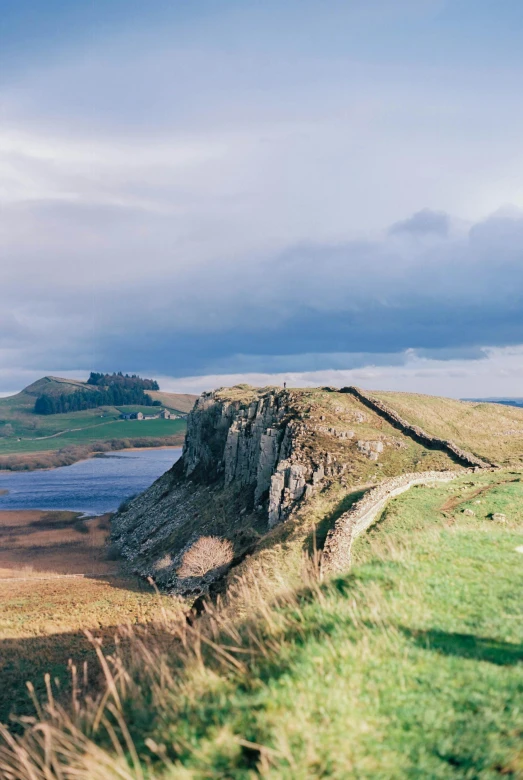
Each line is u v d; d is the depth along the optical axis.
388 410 94.00
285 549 39.66
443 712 7.74
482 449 81.75
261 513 78.88
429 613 11.09
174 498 119.81
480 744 7.00
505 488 47.03
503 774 6.48
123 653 14.42
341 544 33.94
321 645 9.62
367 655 9.12
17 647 39.12
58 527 132.50
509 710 7.63
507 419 100.94
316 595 12.57
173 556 80.94
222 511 91.50
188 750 7.48
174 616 17.03
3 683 30.95
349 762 6.79
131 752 7.74
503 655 9.23
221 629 13.36
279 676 8.88
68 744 8.54
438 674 8.66
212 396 139.75
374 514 43.19
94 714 9.97
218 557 66.00
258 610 12.88
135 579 76.06
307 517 47.19
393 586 12.78
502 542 17.56
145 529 110.62
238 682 9.20
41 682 30.69
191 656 11.04
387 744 7.14
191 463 131.12
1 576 83.19
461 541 17.62
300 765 6.76
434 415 97.75
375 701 7.98
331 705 7.80
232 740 7.36
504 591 12.43
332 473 72.50
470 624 10.62
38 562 96.25
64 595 64.69
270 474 85.06
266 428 96.25
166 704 9.23
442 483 55.31
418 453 78.56
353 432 82.38
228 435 106.31
